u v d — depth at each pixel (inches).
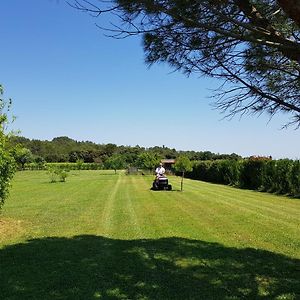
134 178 1839.3
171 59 207.8
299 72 203.9
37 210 640.4
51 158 4448.8
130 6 179.3
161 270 302.0
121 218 559.2
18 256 338.0
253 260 333.1
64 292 252.5
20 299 239.6
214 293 254.8
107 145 4717.0
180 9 180.5
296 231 463.5
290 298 248.4
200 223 518.0
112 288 261.3
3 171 474.3
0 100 463.5
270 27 181.0
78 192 1016.2
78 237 423.5
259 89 214.5
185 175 2052.2
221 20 185.6
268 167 1060.5
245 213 613.3
